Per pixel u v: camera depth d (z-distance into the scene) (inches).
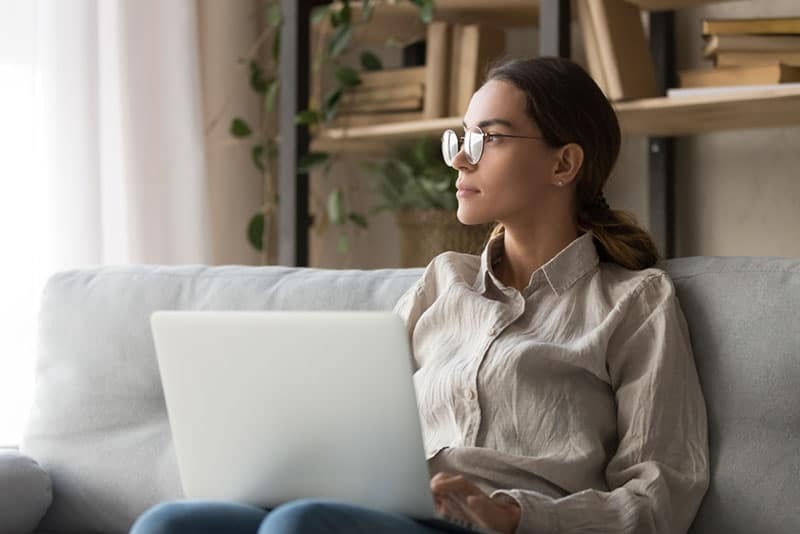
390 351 58.0
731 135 134.0
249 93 155.1
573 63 80.0
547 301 77.1
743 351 73.1
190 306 90.4
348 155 152.7
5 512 83.6
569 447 71.8
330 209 143.7
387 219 159.2
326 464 61.6
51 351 93.1
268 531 55.2
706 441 72.3
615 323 74.0
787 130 130.3
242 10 154.4
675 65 136.2
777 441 71.2
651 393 71.9
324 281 88.7
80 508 89.1
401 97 136.7
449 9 136.9
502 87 78.5
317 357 60.0
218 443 64.8
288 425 62.0
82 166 128.8
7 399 123.9
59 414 91.0
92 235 129.2
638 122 125.3
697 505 71.3
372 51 158.2
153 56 138.0
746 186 133.2
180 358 64.6
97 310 92.3
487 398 73.7
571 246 77.8
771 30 113.6
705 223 136.0
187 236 139.3
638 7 127.3
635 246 79.0
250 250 155.4
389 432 59.1
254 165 155.5
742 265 76.0
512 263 80.3
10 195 124.9
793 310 72.6
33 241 126.3
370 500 60.9
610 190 141.0
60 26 128.0
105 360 91.0
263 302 88.7
